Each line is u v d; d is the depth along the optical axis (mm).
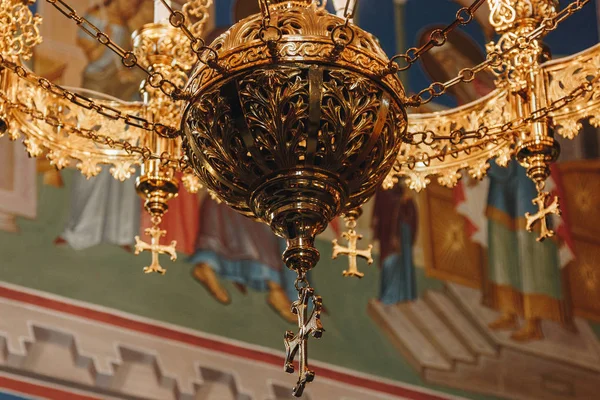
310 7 3262
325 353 8602
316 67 3043
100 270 7969
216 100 3084
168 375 7859
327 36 3082
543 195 3637
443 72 9758
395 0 10008
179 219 8484
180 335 8047
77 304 7750
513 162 10109
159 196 3891
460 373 9109
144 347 7867
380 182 3326
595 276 10039
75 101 3375
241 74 3051
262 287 8578
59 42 8555
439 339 9156
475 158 3912
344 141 3068
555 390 9414
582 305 9852
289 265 3238
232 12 9242
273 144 3070
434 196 9703
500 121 3836
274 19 3148
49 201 8031
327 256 9047
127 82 8703
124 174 3879
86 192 8211
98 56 8688
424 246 9469
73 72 8531
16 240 7762
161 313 8047
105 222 8164
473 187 9898
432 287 9352
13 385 7301
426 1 10078
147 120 3764
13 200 7879
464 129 3979
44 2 8594
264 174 3133
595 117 3701
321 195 3148
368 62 3082
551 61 3785
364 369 8703
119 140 3797
